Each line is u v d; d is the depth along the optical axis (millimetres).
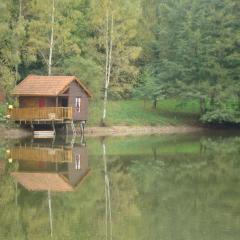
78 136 52875
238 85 59000
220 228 18766
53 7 54406
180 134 56312
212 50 59281
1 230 19156
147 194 24719
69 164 33688
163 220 20000
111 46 57688
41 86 51875
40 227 19469
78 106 53219
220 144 45719
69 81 51844
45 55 58281
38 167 32469
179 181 27859
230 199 23250
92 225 19625
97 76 57000
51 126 53031
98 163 34281
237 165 33250
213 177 28969
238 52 59719
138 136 53219
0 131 50406
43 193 25156
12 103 51688
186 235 18000
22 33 51531
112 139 49844
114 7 56969
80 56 58000
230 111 58781
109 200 23547
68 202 23281
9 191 25562
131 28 58875
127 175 29859
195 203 22609
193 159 36125
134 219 20203
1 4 49469
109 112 59719
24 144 44594
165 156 37688
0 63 51031
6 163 33906
